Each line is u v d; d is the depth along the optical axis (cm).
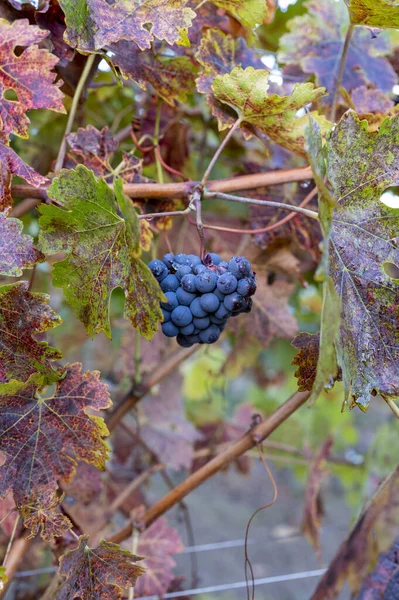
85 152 81
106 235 67
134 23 71
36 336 85
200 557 264
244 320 107
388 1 70
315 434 199
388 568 91
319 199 64
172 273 69
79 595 70
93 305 68
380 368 68
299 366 69
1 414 68
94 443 69
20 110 68
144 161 99
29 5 74
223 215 126
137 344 101
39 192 76
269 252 102
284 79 97
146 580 98
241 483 339
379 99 88
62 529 68
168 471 237
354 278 69
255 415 87
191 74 80
